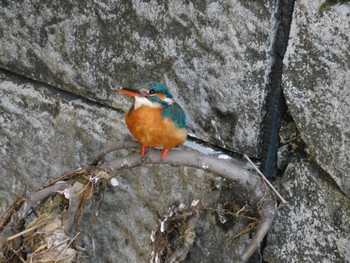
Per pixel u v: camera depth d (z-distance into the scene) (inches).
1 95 267.6
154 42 218.1
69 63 243.1
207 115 212.2
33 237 217.5
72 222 218.1
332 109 182.9
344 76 178.5
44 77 253.1
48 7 240.7
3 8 252.4
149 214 237.5
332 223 191.6
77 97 248.4
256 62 195.9
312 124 188.2
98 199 244.7
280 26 190.5
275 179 202.5
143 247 243.3
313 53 183.5
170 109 191.0
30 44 251.3
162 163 206.8
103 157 221.1
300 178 195.6
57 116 253.0
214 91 207.8
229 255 215.6
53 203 218.5
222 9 199.0
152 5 214.7
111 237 251.3
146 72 223.1
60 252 213.6
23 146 267.9
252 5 192.4
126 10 221.8
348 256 190.1
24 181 273.0
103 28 229.6
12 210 222.4
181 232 215.2
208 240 220.1
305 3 182.5
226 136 209.3
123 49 226.8
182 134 194.1
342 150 183.5
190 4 205.8
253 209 203.3
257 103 198.7
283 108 198.2
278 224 203.0
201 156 201.5
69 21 237.1
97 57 234.5
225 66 202.8
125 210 243.8
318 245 195.8
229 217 212.5
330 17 178.1
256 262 210.7
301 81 187.6
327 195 191.0
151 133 192.2
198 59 208.7
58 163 259.0
